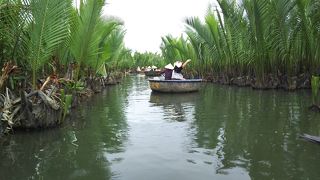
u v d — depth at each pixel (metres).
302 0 14.83
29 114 7.81
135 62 55.94
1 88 7.99
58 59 11.32
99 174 5.23
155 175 5.15
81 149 6.55
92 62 14.20
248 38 18.62
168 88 16.95
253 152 6.20
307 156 5.91
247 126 8.37
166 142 6.98
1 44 8.02
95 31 11.79
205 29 23.09
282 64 17.67
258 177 5.00
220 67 23.97
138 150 6.43
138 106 12.40
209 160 5.79
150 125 8.71
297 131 7.73
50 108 8.16
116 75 28.30
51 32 8.27
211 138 7.26
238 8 18.95
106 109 11.70
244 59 19.97
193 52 29.11
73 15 10.62
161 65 50.56
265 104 12.08
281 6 15.92
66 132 7.94
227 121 9.08
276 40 16.86
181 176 5.09
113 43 19.59
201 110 11.13
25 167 5.58
